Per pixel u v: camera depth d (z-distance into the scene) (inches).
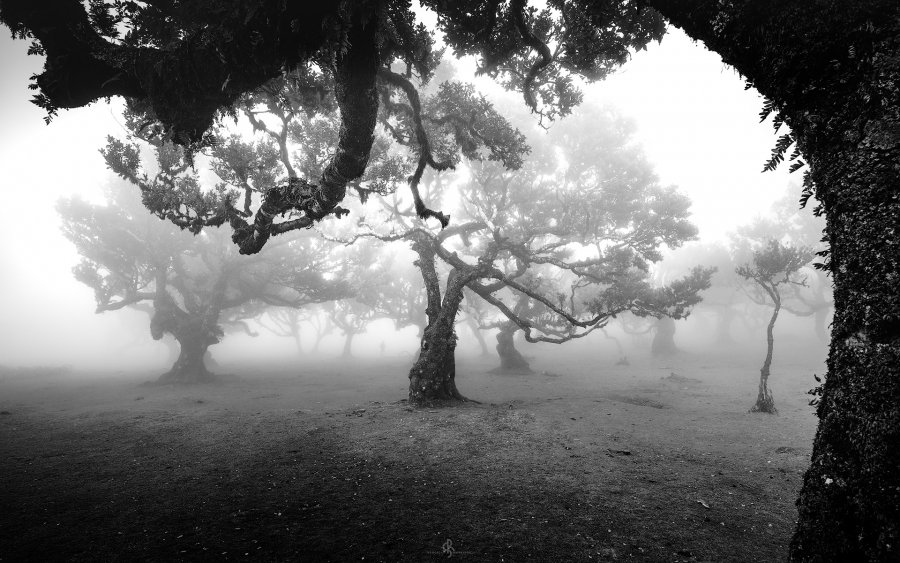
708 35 88.8
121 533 222.7
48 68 170.7
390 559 195.9
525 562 192.9
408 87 272.2
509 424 435.2
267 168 392.8
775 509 247.1
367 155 239.6
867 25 65.8
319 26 161.6
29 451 399.2
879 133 65.9
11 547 207.6
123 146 366.6
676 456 347.6
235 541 213.3
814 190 84.8
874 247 66.3
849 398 70.7
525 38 226.1
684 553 199.3
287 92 365.7
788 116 82.5
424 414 498.3
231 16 156.4
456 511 248.8
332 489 287.0
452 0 231.5
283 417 511.8
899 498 61.9
